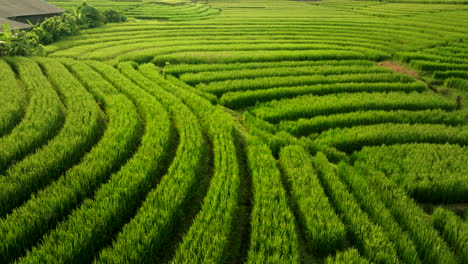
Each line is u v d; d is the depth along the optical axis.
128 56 21.75
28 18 33.91
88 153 8.98
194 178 8.02
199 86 16.11
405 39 28.58
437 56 21.84
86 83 15.56
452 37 29.11
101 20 36.69
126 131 10.13
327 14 50.44
